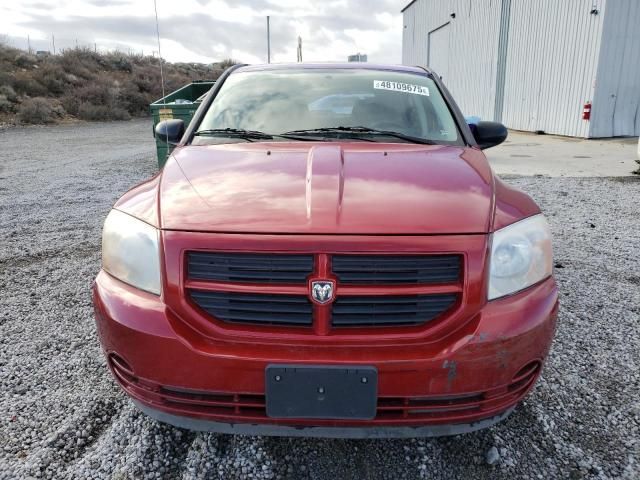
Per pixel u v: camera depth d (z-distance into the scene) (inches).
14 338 125.5
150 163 442.6
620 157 442.9
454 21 894.4
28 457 84.5
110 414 96.3
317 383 68.8
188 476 81.4
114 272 80.6
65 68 1160.8
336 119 116.6
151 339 72.2
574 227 225.8
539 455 85.9
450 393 70.6
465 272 71.4
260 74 134.2
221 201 78.0
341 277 70.5
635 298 148.2
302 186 81.3
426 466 83.8
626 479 80.7
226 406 73.2
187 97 463.8
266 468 83.1
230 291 71.4
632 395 101.8
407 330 71.0
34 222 241.6
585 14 567.2
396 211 74.2
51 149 553.6
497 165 408.8
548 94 641.0
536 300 75.8
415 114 118.7
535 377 78.9
